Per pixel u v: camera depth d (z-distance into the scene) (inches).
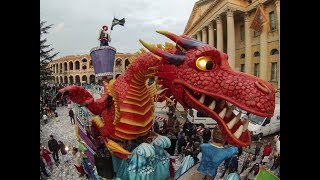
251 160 223.9
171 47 187.9
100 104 212.8
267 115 162.1
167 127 217.0
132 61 201.3
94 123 219.0
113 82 209.8
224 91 168.4
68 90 208.1
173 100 195.3
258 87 163.6
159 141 204.5
